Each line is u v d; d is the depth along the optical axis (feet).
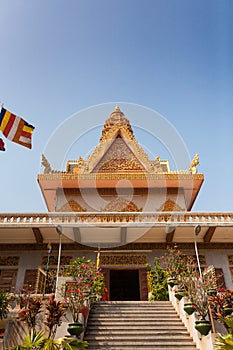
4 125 27.81
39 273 38.81
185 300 29.99
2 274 46.88
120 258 49.21
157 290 41.24
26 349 19.70
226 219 46.55
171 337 27.20
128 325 29.58
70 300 27.22
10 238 48.80
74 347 20.88
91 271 35.68
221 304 25.81
